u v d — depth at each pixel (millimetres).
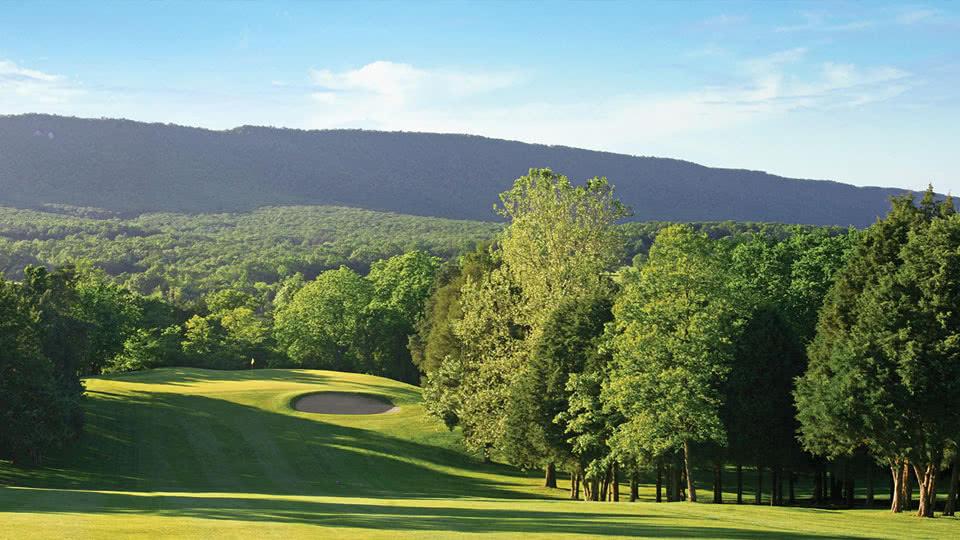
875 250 35969
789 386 39812
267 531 17281
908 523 27875
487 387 49906
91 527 16969
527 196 50312
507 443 46156
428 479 51125
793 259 53156
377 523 19906
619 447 37688
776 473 41938
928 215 36062
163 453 52750
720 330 37344
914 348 30156
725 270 49094
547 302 47750
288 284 158750
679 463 39875
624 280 43531
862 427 32031
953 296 30484
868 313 32125
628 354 37625
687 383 36469
